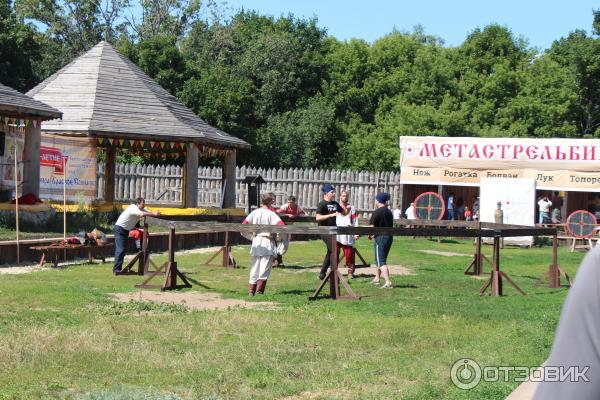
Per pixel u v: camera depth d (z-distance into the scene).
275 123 53.75
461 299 14.74
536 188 36.62
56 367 8.10
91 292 13.79
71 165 28.73
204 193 41.66
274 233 14.60
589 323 2.22
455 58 59.31
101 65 32.69
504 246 34.06
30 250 19.14
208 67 58.97
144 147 33.94
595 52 55.94
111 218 28.67
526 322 11.76
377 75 59.34
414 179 38.75
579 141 36.78
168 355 8.83
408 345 9.91
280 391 7.39
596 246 2.32
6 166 25.27
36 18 67.25
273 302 13.71
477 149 38.00
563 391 2.24
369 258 24.14
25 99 24.36
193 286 15.52
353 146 52.91
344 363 8.70
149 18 69.75
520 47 59.91
